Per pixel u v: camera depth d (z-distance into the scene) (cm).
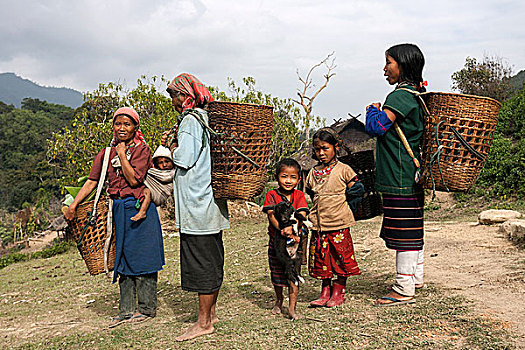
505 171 1504
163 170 497
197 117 391
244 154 360
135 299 507
